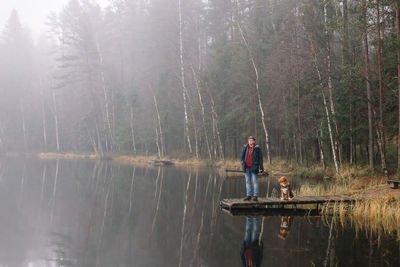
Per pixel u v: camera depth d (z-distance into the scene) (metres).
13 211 10.16
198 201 12.04
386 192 10.73
